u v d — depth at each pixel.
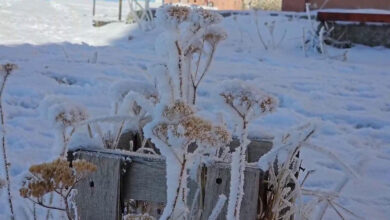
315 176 3.17
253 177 1.44
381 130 4.41
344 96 5.59
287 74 6.67
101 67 6.16
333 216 2.57
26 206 1.80
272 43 9.10
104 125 2.08
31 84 5.03
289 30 9.66
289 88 5.75
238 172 1.30
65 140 1.46
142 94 1.68
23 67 5.85
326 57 8.56
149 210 1.72
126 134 1.85
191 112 1.20
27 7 14.00
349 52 8.94
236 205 1.30
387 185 3.16
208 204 1.46
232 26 10.05
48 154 3.27
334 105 5.11
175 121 1.19
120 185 1.48
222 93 1.24
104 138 1.78
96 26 11.56
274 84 5.89
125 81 1.72
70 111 1.43
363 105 5.18
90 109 4.34
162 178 1.48
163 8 1.51
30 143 3.45
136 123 1.71
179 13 1.49
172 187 1.28
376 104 5.26
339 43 9.22
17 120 3.95
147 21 10.70
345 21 9.34
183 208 1.31
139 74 5.91
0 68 1.50
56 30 11.05
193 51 1.70
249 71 6.58
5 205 2.19
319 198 1.67
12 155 3.17
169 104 1.23
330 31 9.23
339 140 4.04
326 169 3.32
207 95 5.09
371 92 5.85
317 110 4.85
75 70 5.88
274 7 11.45
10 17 12.10
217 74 6.17
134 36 10.05
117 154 1.51
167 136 1.21
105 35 10.38
